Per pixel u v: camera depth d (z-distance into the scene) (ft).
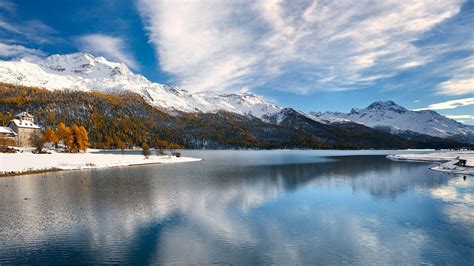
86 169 307.17
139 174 264.31
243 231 104.99
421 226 110.11
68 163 323.78
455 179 228.02
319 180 225.35
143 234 101.65
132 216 122.52
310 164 389.19
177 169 312.91
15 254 85.46
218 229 106.93
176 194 167.94
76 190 179.32
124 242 94.43
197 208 135.85
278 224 112.78
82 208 134.82
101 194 167.02
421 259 82.38
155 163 401.70
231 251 87.86
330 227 109.29
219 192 174.09
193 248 89.86
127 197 159.22
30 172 265.95
